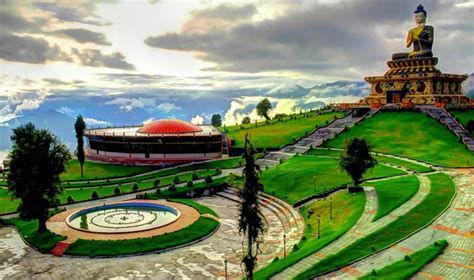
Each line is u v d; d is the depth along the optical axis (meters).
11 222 78.75
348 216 64.69
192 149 133.88
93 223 74.31
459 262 45.06
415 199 66.50
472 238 51.09
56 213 81.56
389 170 89.62
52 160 69.00
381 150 110.50
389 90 158.88
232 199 94.38
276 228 71.44
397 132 123.12
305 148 124.31
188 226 70.75
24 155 66.88
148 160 132.12
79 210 81.81
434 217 58.72
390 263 46.91
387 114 142.50
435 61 159.38
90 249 61.97
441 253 47.47
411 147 109.19
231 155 137.00
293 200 82.69
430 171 86.81
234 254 61.19
